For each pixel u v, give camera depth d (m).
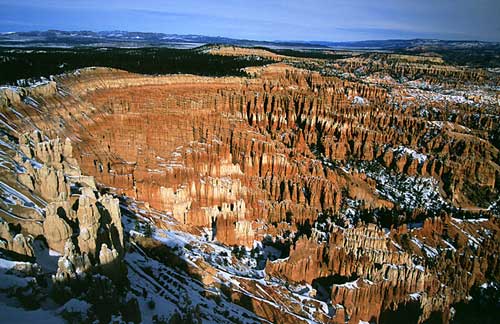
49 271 34.97
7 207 39.22
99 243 38.94
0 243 32.91
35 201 43.44
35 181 45.97
